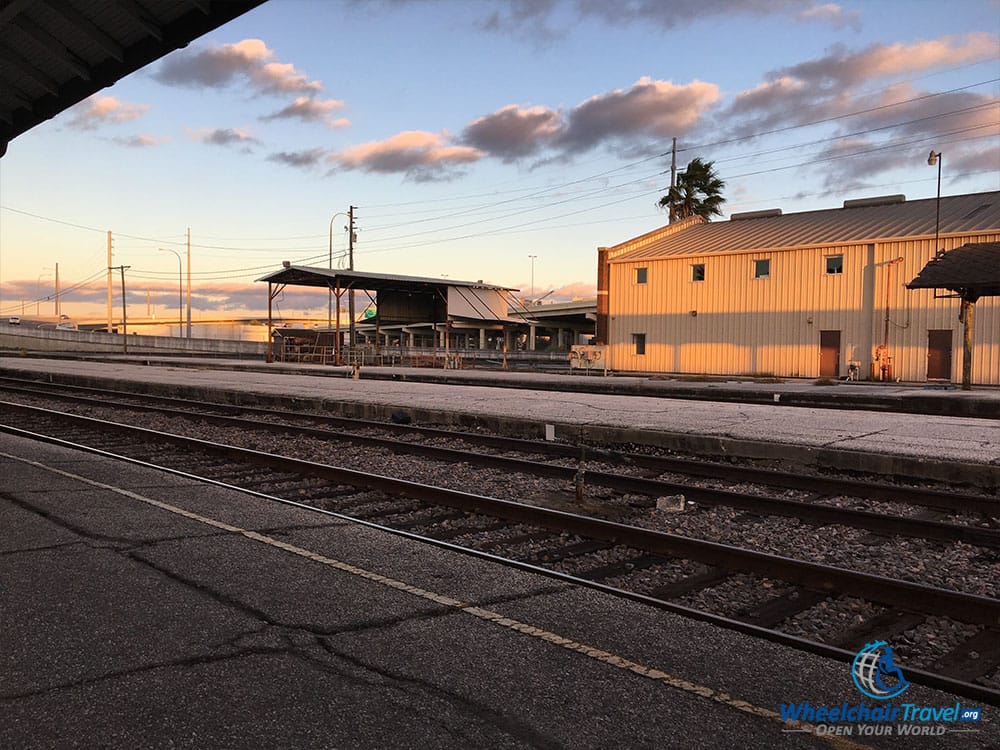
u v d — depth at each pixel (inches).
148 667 142.5
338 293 1998.0
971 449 405.1
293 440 520.4
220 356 2805.1
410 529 284.2
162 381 1005.8
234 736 118.2
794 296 1473.9
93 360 1941.4
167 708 126.7
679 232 1904.5
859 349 1396.4
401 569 207.6
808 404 821.2
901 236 1346.0
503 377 1187.3
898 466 381.4
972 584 220.4
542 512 279.0
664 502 318.7
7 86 415.8
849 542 266.7
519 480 377.1
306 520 262.8
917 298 1331.2
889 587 193.6
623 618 173.3
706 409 639.1
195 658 146.7
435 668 144.2
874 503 333.7
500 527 283.1
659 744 118.1
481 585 195.2
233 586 190.4
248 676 139.3
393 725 122.4
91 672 139.9
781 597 205.3
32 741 115.6
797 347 1471.5
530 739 118.8
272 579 196.5
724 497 323.3
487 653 151.7
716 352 1578.5
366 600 181.8
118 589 186.9
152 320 5152.6
